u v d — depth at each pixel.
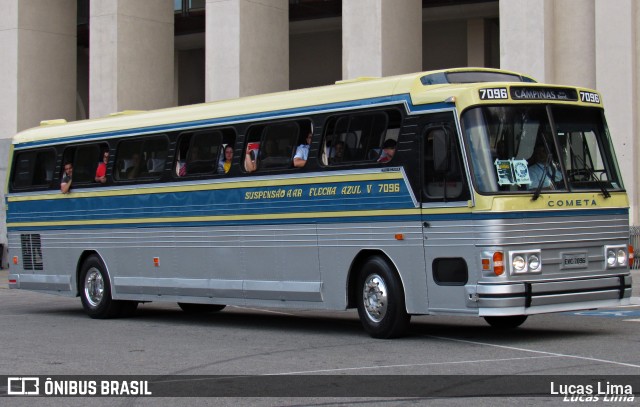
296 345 13.67
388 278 13.70
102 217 18.64
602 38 23.67
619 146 23.52
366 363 11.68
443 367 11.13
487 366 11.09
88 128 19.12
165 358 12.78
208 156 16.59
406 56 26.94
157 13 31.97
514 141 12.80
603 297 13.12
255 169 15.66
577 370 10.62
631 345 12.60
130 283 18.03
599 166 13.53
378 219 13.75
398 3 26.61
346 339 14.17
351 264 14.19
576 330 14.51
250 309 20.47
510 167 12.67
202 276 16.66
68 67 34.94
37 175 20.19
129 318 18.84
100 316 18.78
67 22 34.91
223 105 16.50
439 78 13.34
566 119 13.33
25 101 33.44
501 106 12.84
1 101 33.47
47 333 16.12
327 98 14.66
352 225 14.12
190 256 16.86
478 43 34.12
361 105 14.10
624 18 23.44
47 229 19.84
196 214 16.72
